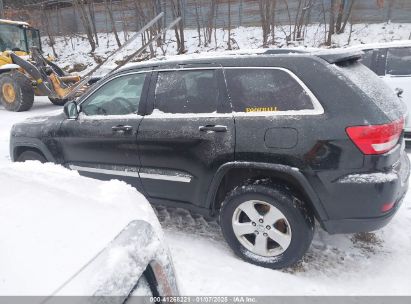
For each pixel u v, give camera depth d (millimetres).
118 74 3432
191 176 2975
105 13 20656
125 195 1857
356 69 2771
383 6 15781
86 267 1132
